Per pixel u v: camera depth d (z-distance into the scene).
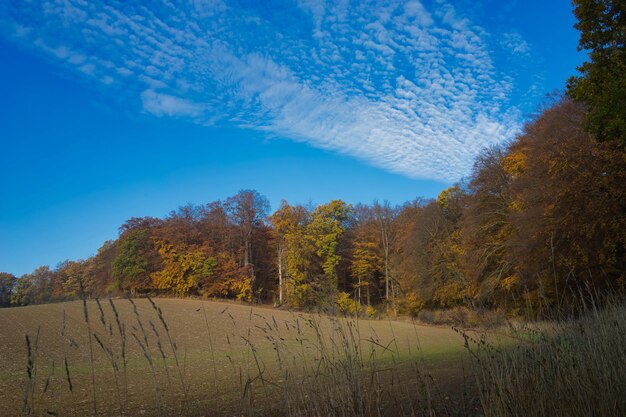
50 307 41.78
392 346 15.41
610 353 4.07
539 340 4.42
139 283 62.66
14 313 36.75
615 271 17.83
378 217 57.31
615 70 13.61
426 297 41.53
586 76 14.52
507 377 3.92
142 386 12.20
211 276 60.72
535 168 24.00
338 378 4.75
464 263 35.25
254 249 68.00
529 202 23.73
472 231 34.12
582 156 20.22
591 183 19.34
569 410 3.79
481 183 35.34
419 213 48.81
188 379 13.00
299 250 55.62
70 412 9.08
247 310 40.00
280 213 60.16
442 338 14.08
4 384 13.05
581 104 22.47
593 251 18.39
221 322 30.77
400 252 53.19
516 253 23.45
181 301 51.56
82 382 13.12
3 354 19.09
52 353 19.56
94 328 28.08
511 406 3.76
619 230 18.06
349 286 57.44
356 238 58.34
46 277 91.25
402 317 41.81
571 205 19.69
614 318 4.39
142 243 65.94
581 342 4.34
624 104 12.78
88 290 78.50
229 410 7.82
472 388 6.71
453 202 46.12
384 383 7.73
